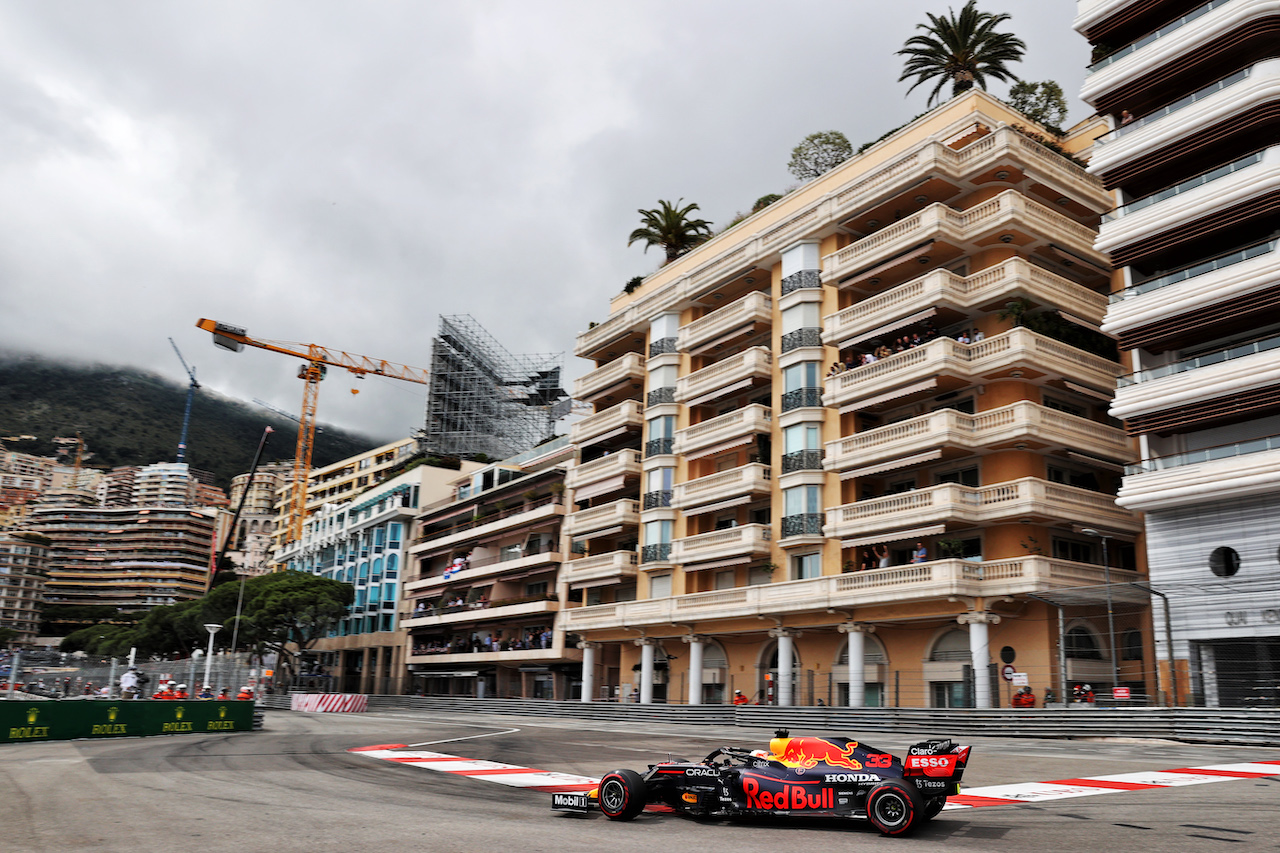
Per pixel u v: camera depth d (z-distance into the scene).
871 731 29.56
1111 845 9.84
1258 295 26.78
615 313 54.28
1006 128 33.50
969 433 32.59
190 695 37.81
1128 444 33.97
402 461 107.06
